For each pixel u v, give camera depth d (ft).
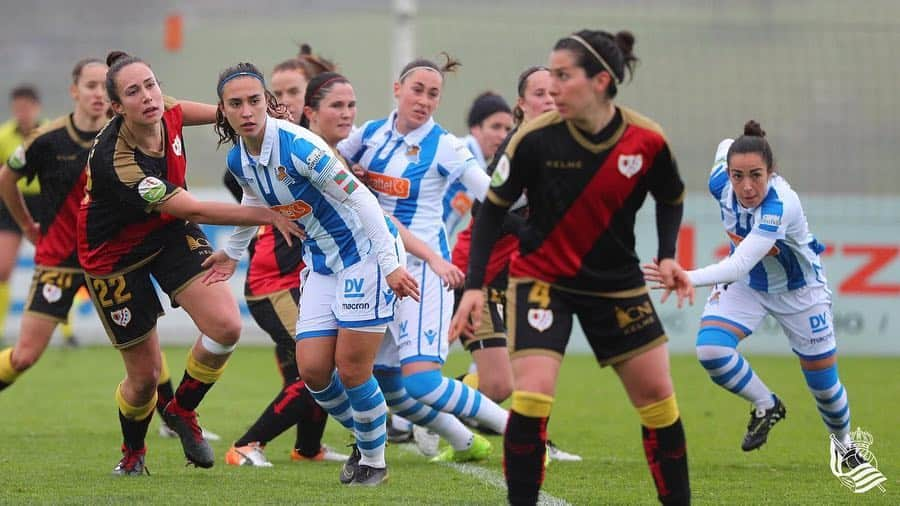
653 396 54.95
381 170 77.82
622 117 53.36
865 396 123.75
